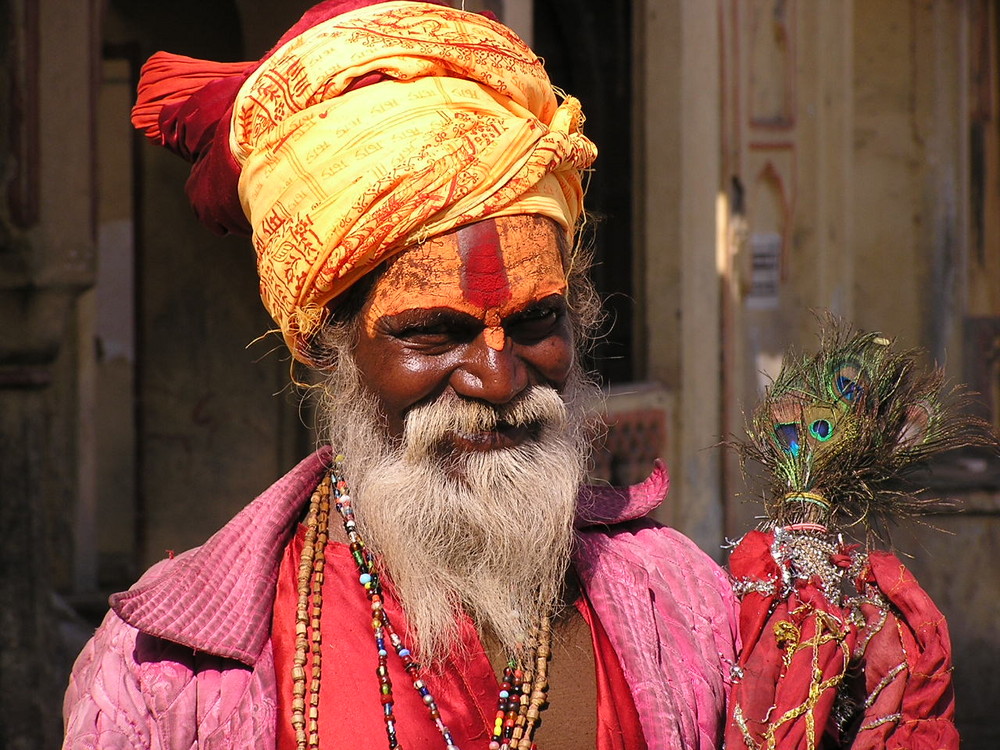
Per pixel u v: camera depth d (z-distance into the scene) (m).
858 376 3.04
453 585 2.75
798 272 13.45
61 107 7.94
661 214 11.90
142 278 11.01
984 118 16.11
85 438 11.49
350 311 2.80
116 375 14.96
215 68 3.12
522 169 2.67
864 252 15.94
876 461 3.00
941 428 3.07
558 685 2.77
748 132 12.62
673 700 2.78
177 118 3.05
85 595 11.27
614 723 2.73
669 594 2.96
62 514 11.24
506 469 2.70
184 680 2.65
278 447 10.75
